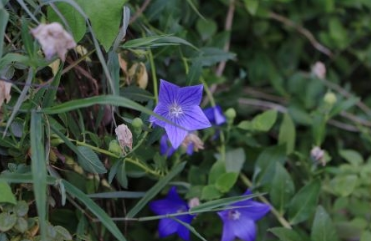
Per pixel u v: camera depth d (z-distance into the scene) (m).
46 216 0.63
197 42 0.78
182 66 0.78
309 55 0.97
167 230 0.72
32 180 0.59
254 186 0.76
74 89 0.70
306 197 0.74
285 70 0.93
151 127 0.66
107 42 0.62
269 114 0.78
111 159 0.68
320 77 0.89
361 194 0.81
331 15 0.94
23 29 0.58
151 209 0.73
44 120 0.61
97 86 0.70
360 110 0.93
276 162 0.76
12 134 0.62
